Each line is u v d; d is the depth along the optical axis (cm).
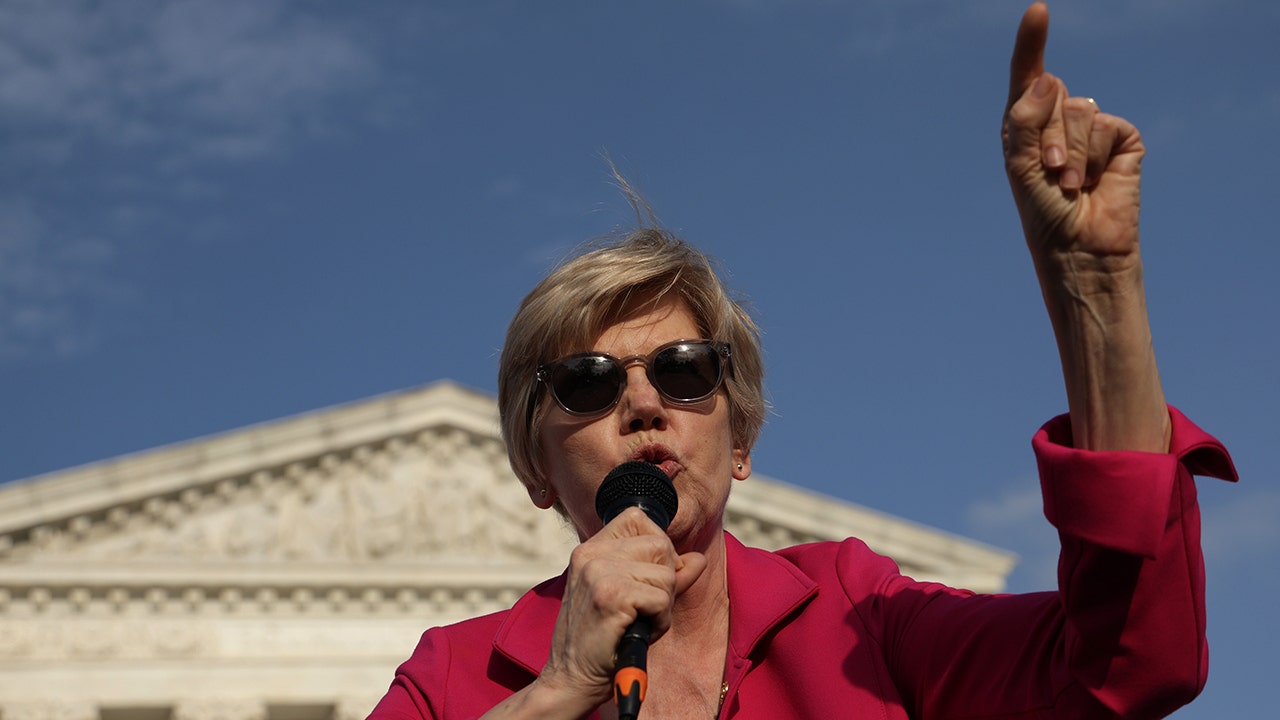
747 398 451
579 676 357
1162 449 348
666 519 392
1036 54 341
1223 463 351
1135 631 347
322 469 5956
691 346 428
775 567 430
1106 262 342
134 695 5534
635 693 347
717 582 424
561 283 443
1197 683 351
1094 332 344
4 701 5425
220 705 5569
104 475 5716
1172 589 345
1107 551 343
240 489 5888
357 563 5788
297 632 5734
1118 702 353
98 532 5756
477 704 416
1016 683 376
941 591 414
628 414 425
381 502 5934
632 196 462
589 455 428
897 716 390
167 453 5766
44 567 5584
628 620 356
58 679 5497
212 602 5719
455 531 5950
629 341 433
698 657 418
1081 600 350
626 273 436
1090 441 349
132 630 5616
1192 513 347
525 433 452
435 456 6038
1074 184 340
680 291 442
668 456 420
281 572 5744
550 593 437
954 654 391
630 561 364
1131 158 346
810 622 414
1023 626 382
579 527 440
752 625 410
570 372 429
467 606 5862
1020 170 344
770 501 5950
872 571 427
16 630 5541
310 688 5659
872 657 404
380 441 6012
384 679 5688
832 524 5975
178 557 5747
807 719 397
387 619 5806
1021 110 341
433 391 6025
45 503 5656
